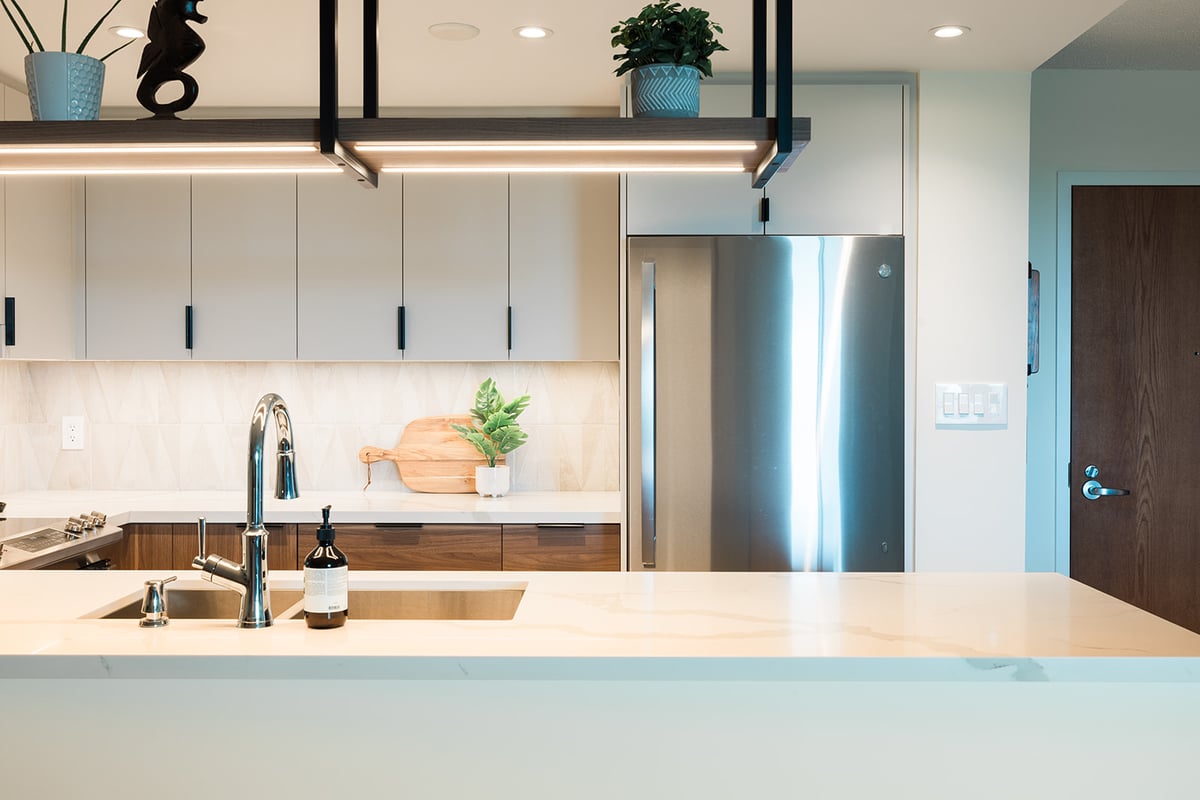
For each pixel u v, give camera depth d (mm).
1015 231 3518
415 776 1792
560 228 3869
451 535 3617
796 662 1700
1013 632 1873
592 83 3598
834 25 3043
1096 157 4059
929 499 3523
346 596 1932
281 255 3869
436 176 3865
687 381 3473
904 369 3514
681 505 3479
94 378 4180
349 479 4195
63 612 2033
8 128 1863
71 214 3834
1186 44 3691
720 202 3539
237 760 1793
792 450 3479
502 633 1866
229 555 3604
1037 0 2842
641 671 1701
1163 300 4078
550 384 4191
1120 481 4090
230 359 3869
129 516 3584
